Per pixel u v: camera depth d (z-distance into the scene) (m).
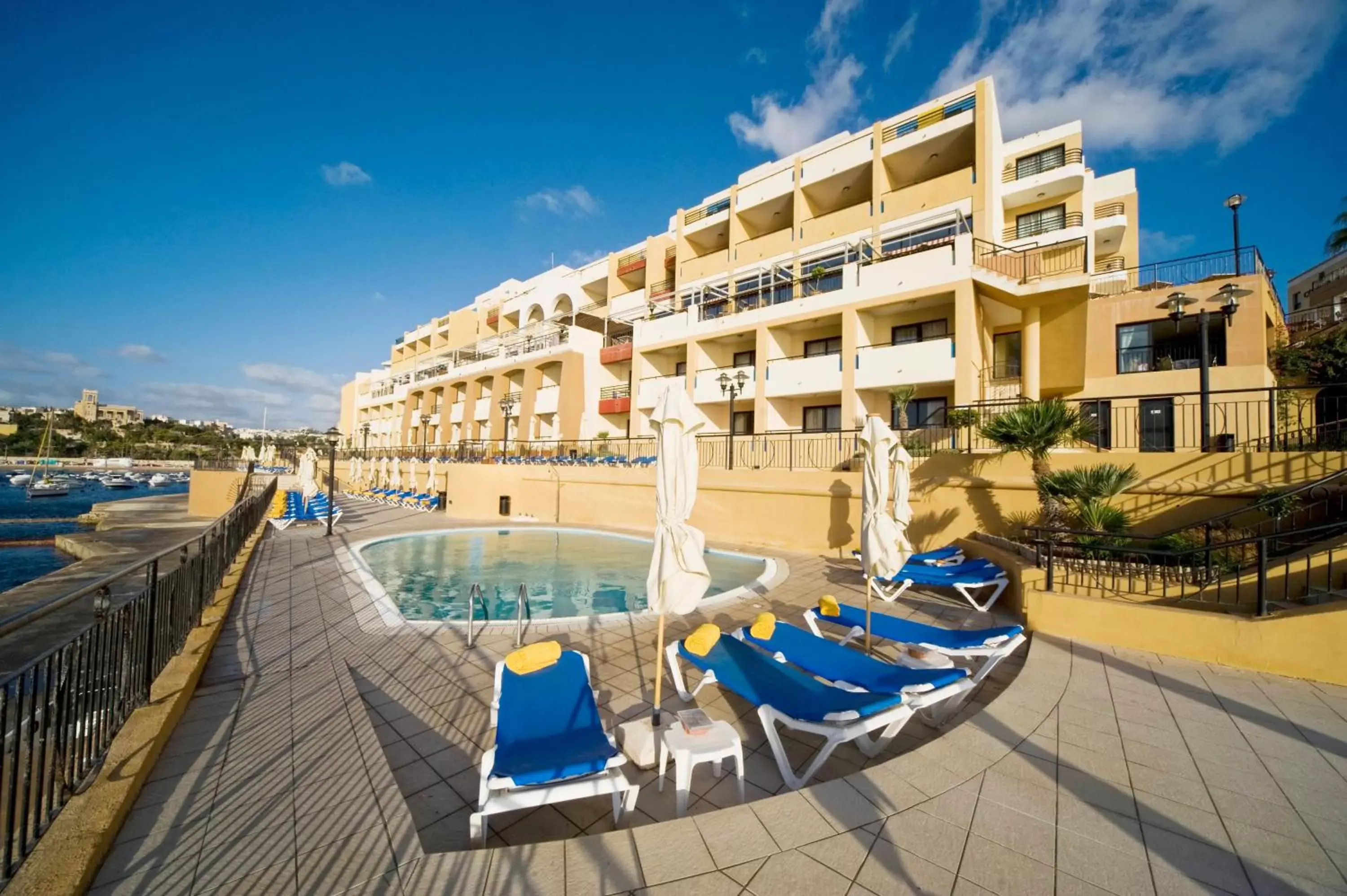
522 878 2.26
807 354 18.88
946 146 16.88
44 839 2.37
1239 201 13.97
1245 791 3.02
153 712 3.70
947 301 15.02
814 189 19.44
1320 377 13.67
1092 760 3.32
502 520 19.27
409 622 6.82
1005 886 2.28
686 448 3.88
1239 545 5.80
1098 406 9.15
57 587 14.43
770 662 4.35
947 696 3.87
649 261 25.61
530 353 28.62
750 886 2.24
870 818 2.71
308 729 3.72
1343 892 2.27
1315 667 4.58
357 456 37.59
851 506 12.04
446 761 3.71
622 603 8.97
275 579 9.09
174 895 2.15
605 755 2.94
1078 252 14.72
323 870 2.30
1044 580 6.45
